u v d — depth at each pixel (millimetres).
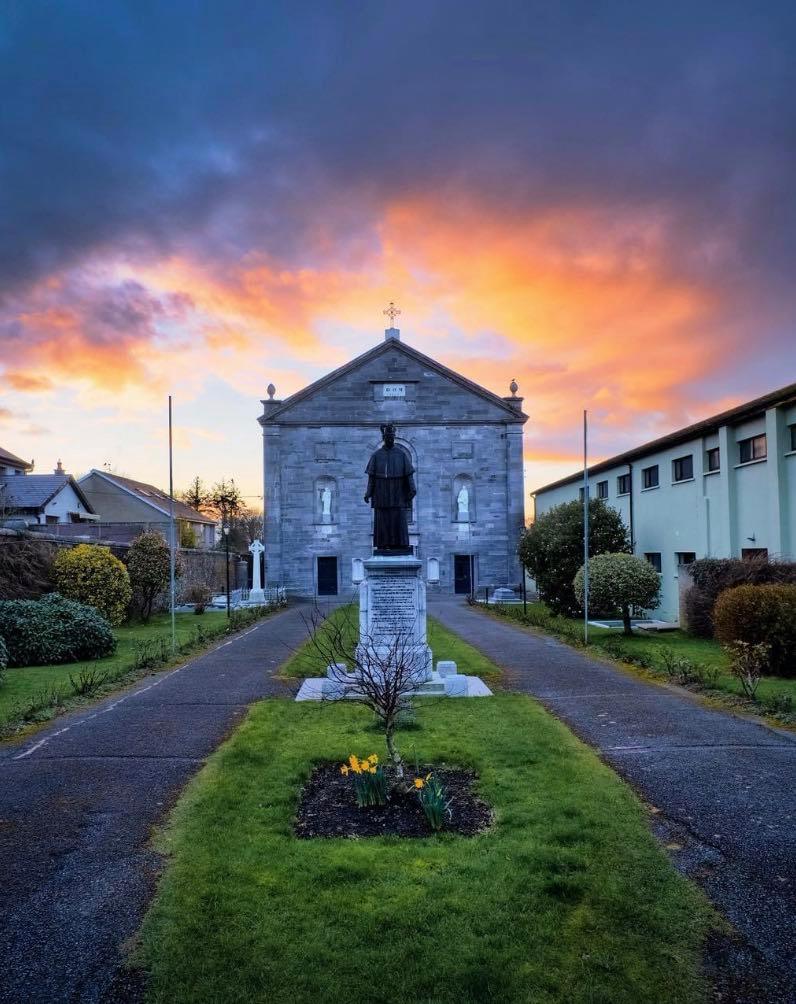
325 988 3771
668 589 26016
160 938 4211
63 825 5938
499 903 4539
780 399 18656
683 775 7039
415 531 38906
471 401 39406
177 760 7750
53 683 12391
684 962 3982
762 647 11422
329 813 6129
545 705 10305
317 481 38969
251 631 20812
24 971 3945
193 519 58344
